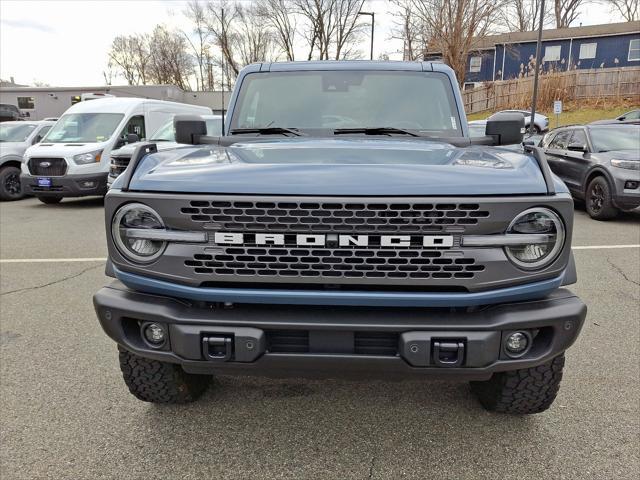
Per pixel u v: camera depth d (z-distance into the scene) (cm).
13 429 280
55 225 923
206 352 221
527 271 215
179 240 218
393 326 213
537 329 223
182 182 219
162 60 6188
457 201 208
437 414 295
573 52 3775
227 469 248
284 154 265
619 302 478
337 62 384
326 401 310
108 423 286
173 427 282
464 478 241
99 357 369
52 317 450
